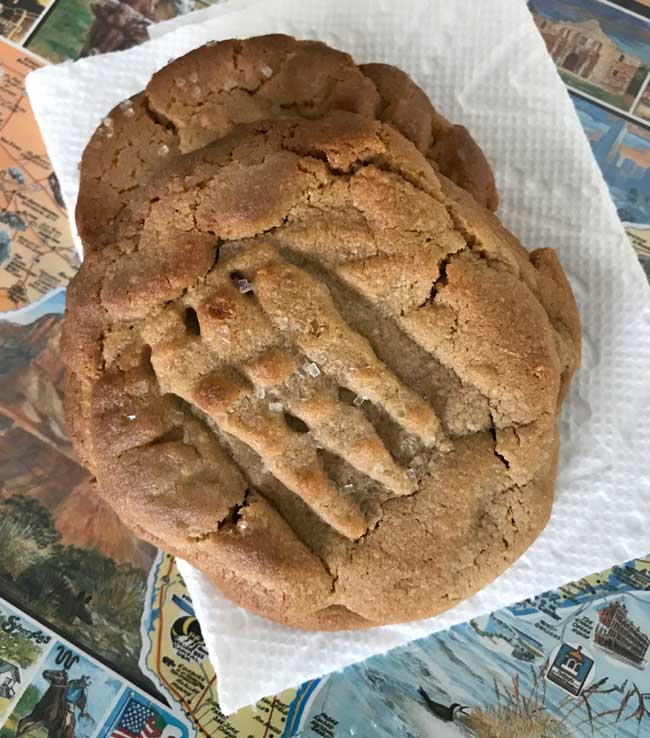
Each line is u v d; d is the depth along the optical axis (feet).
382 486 0.43
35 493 0.59
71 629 0.58
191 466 0.43
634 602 0.56
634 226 0.59
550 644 0.57
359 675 0.57
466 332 0.42
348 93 0.47
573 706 0.56
